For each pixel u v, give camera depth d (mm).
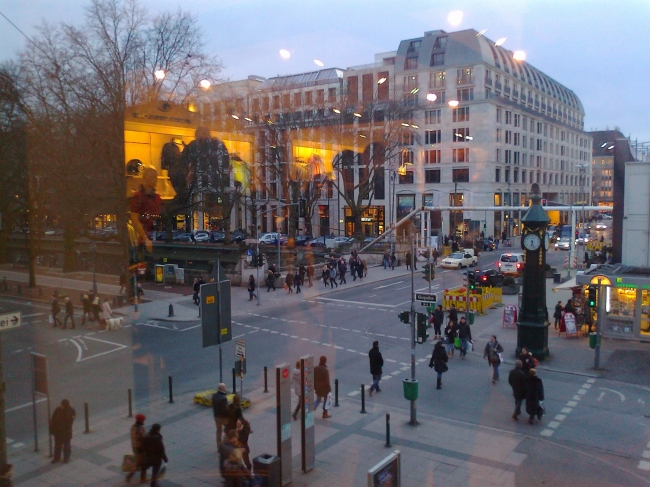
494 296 29172
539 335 18453
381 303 29281
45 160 30578
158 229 35750
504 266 36688
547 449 10891
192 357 18594
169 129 12898
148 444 9164
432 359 15383
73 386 15281
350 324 24156
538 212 17797
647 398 14523
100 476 9484
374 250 37375
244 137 16219
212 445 10805
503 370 17250
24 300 30469
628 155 23625
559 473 9789
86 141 27031
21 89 29719
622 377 16578
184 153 13570
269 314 26469
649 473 9898
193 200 29078
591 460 10406
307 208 21797
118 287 31547
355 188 21547
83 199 29328
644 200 22453
